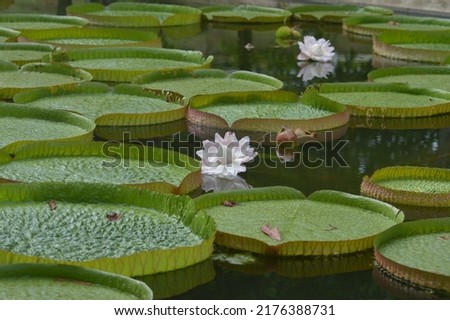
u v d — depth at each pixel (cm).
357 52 970
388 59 933
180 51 870
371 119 684
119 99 698
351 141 628
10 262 383
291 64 895
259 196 469
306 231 434
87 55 858
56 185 457
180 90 733
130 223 432
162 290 392
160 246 409
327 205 466
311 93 683
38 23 1091
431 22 1121
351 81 816
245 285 398
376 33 1074
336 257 423
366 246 427
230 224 438
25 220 430
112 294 358
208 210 454
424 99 720
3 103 630
